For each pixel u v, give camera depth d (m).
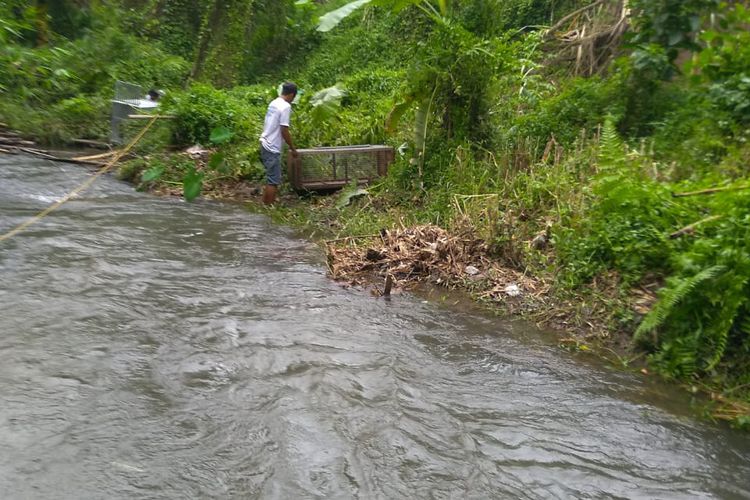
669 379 4.15
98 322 4.44
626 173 5.36
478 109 7.71
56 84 13.84
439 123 7.88
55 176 9.38
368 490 2.94
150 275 5.47
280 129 7.95
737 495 3.07
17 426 3.19
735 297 4.00
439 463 3.18
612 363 4.38
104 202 8.05
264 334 4.47
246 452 3.15
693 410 3.83
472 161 7.23
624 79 7.70
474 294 5.38
